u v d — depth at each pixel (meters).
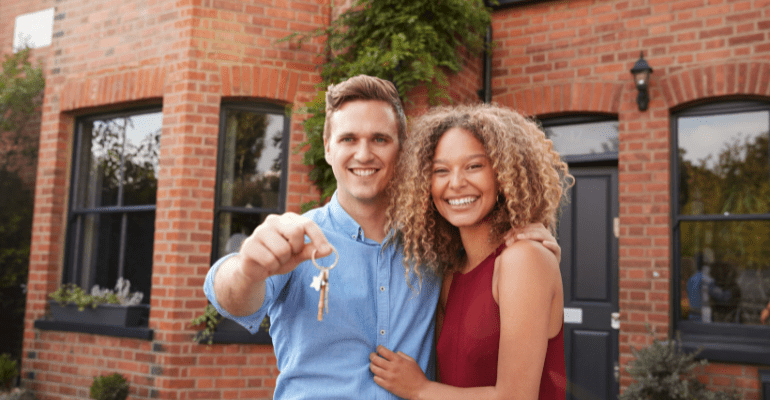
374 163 1.45
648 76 4.12
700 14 4.14
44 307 4.94
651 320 4.07
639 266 4.16
